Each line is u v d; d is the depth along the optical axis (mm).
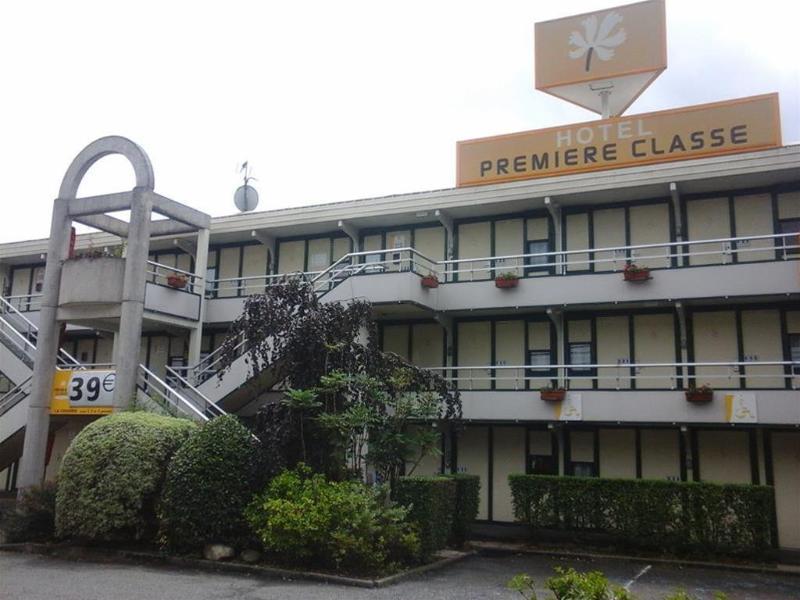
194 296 21453
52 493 15281
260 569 12398
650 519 16594
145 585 11297
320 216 23406
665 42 22484
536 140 22016
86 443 14227
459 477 17047
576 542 18062
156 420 14766
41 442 18812
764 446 18359
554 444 20438
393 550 13453
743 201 19656
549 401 19078
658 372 19797
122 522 13555
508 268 21312
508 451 20891
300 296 15891
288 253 25188
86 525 13609
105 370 18500
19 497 18031
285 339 15383
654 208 20562
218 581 11766
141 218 19000
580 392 18797
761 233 19344
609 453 19828
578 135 21562
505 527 20312
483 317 22078
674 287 18641
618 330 20453
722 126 20203
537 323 21406
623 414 18312
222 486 13273
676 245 18594
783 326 18828
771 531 15867
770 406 17047
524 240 21875
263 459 13797
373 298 19938
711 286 18312
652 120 20875
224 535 13180
